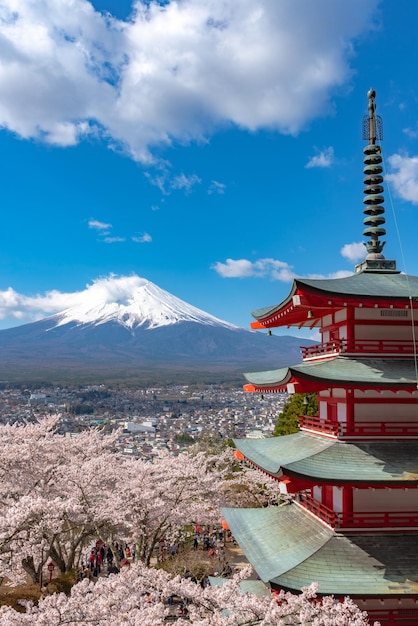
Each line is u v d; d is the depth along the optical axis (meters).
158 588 16.28
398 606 15.21
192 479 33.69
